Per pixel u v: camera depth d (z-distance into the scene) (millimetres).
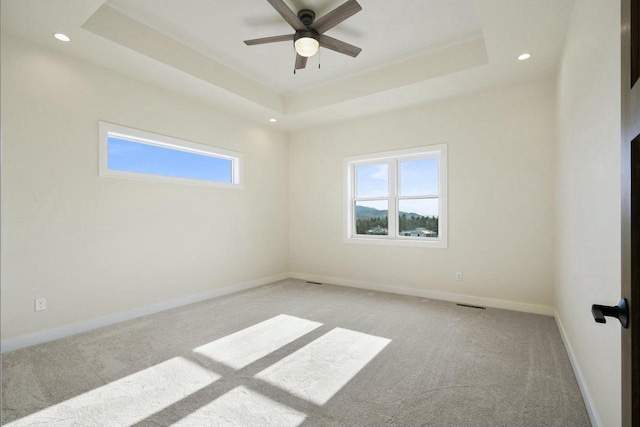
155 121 3619
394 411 1776
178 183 3881
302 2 2631
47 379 2111
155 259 3617
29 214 2707
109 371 2221
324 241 5207
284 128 5387
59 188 2883
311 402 1863
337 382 2078
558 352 2488
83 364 2324
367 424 1672
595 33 1657
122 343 2707
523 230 3568
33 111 2736
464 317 3361
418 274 4285
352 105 4277
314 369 2250
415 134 4312
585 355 1862
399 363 2334
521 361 2344
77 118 3006
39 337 2730
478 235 3842
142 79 3463
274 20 2904
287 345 2660
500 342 2693
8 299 2594
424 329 3016
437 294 4121
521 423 1666
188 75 3375
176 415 1745
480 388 1992
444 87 3715
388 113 4547
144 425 1664
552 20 2414
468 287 3910
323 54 3508
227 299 4133
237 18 2871
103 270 3172
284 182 5527
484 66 3191
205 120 4184
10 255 2607
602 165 1517
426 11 2762
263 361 2373
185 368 2264
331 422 1688
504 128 3678
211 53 3486
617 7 1301
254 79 4145
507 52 2900
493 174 3746
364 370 2234
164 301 3684
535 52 2896
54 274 2840
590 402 1692
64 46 2809
